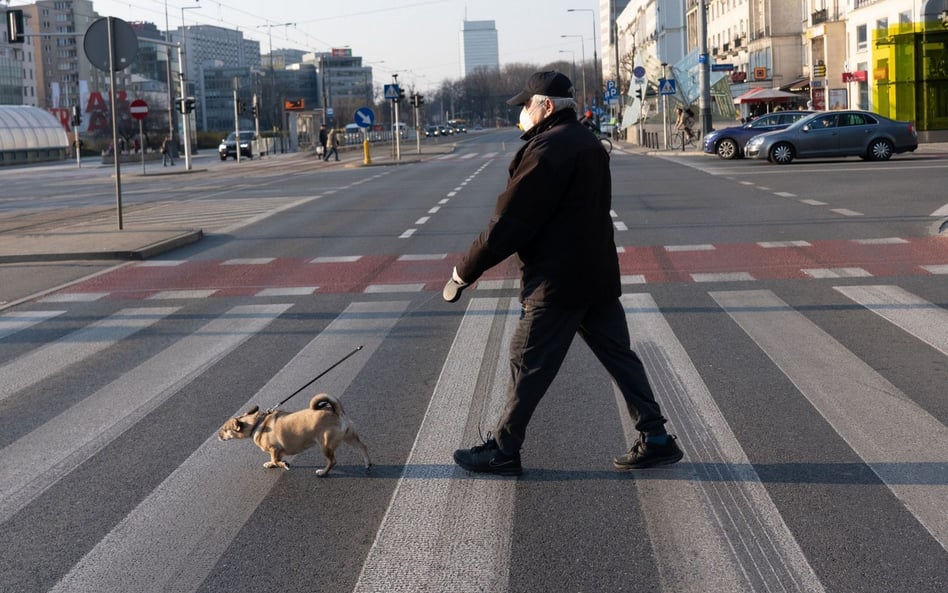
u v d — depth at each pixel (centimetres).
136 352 858
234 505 495
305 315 996
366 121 4688
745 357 764
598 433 589
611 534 444
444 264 1309
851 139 3144
